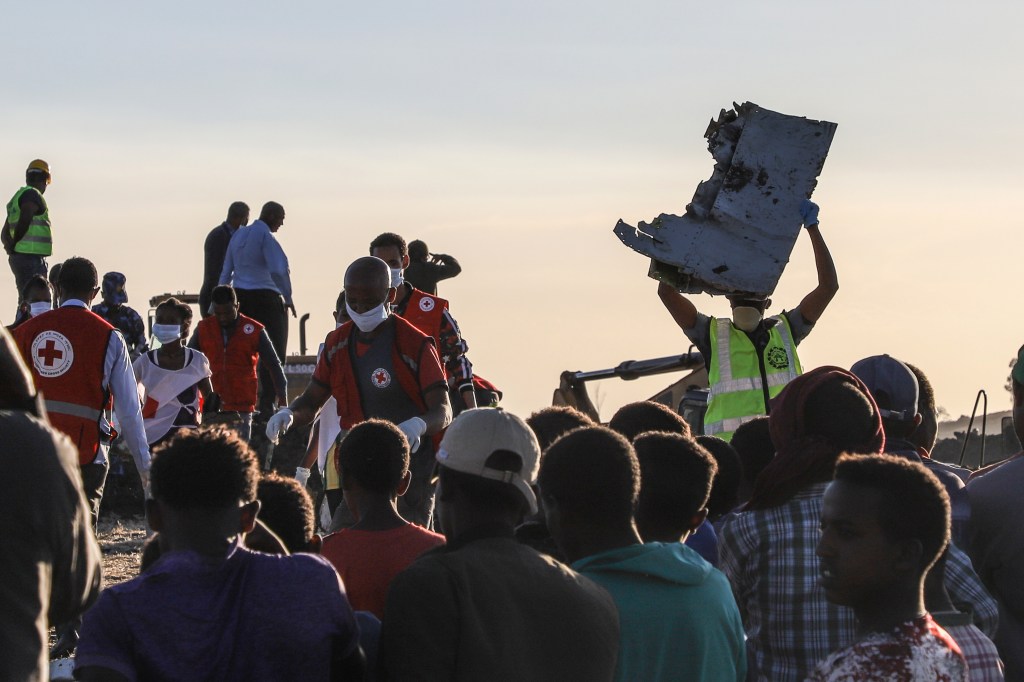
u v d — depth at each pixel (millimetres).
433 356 12453
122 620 5691
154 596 5746
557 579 6227
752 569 7504
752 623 7562
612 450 6664
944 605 7012
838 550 5949
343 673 6152
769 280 12836
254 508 6246
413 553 7859
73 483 5777
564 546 6777
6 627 5398
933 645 5754
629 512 6711
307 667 5887
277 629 5836
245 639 5812
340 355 12594
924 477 5941
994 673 6844
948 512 5977
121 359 14133
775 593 7402
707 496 7355
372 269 12336
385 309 12711
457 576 6020
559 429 8672
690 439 7660
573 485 6605
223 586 5859
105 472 14398
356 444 8031
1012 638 8039
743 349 13078
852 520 5902
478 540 6285
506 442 6344
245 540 6840
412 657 5922
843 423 7605
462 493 6348
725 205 12922
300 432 26734
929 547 5902
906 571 5902
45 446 5715
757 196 12961
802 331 13281
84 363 13969
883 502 5863
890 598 5930
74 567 5750
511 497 6352
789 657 7375
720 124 13117
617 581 6590
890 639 5766
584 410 21594
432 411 12242
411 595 5980
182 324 18672
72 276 14133
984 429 16516
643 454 7336
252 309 28188
